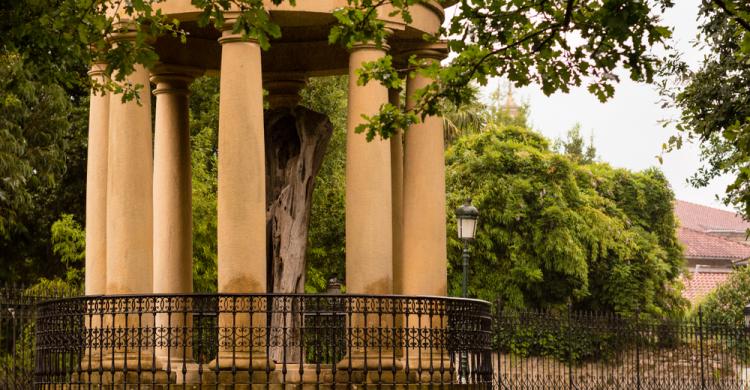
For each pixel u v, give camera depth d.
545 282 45.53
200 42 22.08
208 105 39.84
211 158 37.75
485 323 18.75
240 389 17.06
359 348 18.23
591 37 15.02
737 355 31.88
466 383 18.22
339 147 39.97
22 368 21.80
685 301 49.81
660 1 15.87
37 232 40.47
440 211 20.31
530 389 29.08
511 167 45.56
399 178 21.80
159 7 18.58
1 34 17.36
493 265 44.94
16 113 34.12
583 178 49.69
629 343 28.98
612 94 15.32
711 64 23.33
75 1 16.02
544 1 15.15
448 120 51.19
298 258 20.22
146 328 17.06
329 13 18.58
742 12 15.70
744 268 49.03
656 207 51.41
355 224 18.67
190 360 20.62
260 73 18.36
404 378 18.34
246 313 17.41
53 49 17.81
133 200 18.70
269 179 20.50
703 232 84.94
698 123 23.33
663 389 29.06
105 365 18.05
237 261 17.84
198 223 34.03
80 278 37.00
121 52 16.58
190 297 17.31
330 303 19.20
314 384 16.95
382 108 15.65
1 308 22.12
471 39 15.33
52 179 36.19
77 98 41.00
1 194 33.72
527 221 44.81
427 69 15.45
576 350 28.14
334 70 22.70
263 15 14.65
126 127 18.83
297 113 20.70
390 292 18.72
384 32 15.02
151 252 18.89
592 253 46.00
